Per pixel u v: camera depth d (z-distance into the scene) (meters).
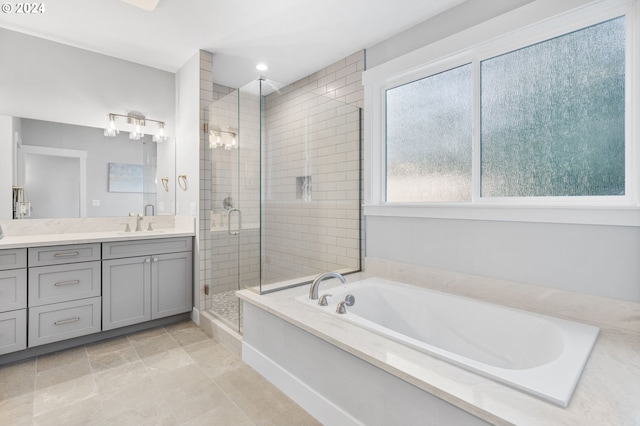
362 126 2.95
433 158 2.54
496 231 2.10
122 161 3.17
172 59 3.15
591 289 1.76
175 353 2.46
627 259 1.66
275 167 2.40
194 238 3.11
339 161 2.83
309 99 2.62
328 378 1.66
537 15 1.88
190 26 2.56
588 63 1.82
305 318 1.83
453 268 2.32
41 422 1.68
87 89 2.97
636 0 1.64
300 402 1.83
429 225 2.45
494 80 2.19
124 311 2.72
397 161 2.78
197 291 3.06
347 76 3.08
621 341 1.55
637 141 1.64
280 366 2.00
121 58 3.13
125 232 3.06
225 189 2.80
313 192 2.65
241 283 2.49
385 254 2.77
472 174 2.28
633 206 1.60
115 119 3.12
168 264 2.97
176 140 3.47
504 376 1.20
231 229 2.70
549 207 1.86
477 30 2.13
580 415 1.01
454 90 2.40
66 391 1.96
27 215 2.72
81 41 2.80
